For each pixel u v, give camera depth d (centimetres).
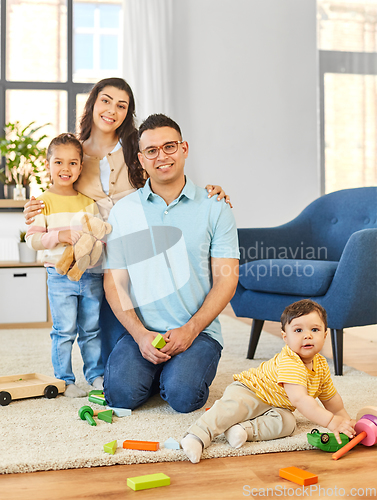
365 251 184
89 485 97
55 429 125
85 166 170
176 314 147
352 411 139
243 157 427
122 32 408
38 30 411
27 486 96
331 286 188
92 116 169
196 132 419
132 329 144
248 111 426
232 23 421
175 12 411
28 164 354
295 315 122
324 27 445
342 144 450
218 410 116
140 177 170
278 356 126
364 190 244
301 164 436
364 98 451
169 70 407
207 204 152
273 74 429
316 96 437
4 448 112
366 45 450
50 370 191
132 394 139
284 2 427
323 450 115
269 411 122
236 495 93
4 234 368
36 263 305
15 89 407
